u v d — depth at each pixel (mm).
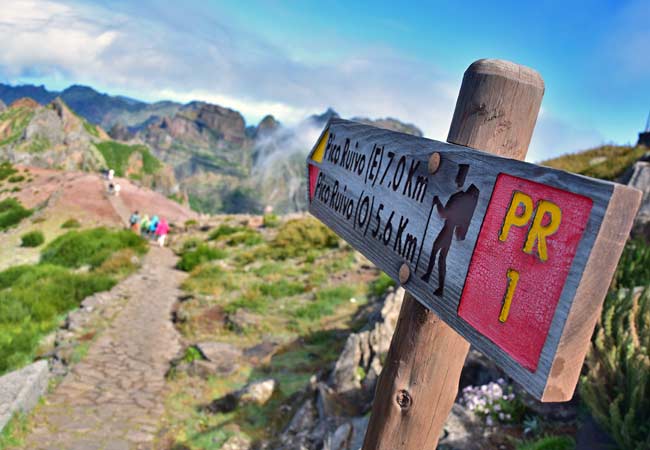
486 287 1229
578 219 979
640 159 14578
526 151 1579
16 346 8156
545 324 1022
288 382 7352
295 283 14141
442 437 4551
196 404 6898
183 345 9438
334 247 19312
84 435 5738
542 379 1005
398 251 1689
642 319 4305
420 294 1527
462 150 1413
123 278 15438
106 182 39656
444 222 1449
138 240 24016
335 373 6594
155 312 11578
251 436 5918
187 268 18891
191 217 38281
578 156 19062
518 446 4219
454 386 1695
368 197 1958
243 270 17281
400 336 1744
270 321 10695
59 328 9875
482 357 5973
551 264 1032
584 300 959
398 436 1748
